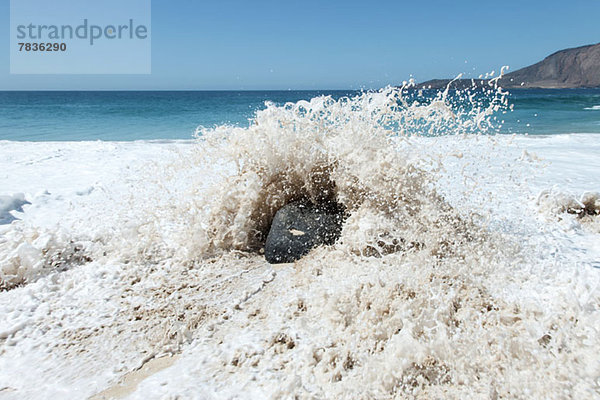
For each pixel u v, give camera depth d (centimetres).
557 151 859
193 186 382
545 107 2800
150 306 258
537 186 526
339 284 254
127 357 209
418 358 185
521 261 283
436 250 293
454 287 244
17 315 249
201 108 3150
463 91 320
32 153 887
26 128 1711
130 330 232
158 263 324
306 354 196
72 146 1000
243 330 227
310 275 280
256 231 358
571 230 358
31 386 189
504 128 1445
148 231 348
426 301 222
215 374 191
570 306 203
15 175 679
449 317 213
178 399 174
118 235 351
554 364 170
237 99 5384
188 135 1448
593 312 193
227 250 343
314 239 321
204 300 263
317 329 219
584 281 217
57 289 284
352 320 221
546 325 194
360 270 270
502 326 202
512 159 669
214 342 218
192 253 329
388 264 277
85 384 189
